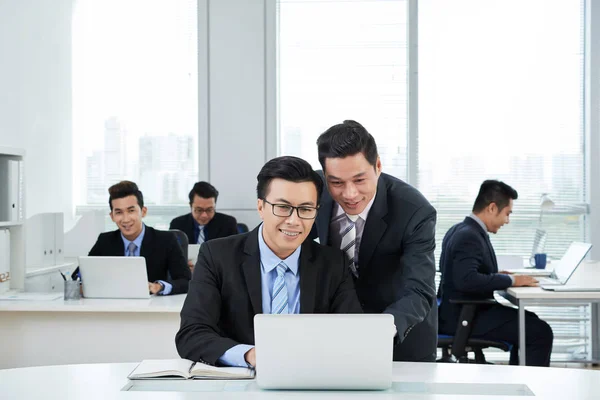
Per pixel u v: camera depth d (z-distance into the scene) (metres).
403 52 5.71
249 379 1.84
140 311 3.25
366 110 5.72
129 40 5.81
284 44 5.74
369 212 2.18
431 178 5.66
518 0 5.62
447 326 3.99
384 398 1.67
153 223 5.80
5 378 1.88
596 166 5.49
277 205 1.91
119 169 5.82
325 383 1.72
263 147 5.62
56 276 4.43
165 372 1.84
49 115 5.29
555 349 5.52
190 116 5.78
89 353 3.35
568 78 5.60
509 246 5.62
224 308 2.08
